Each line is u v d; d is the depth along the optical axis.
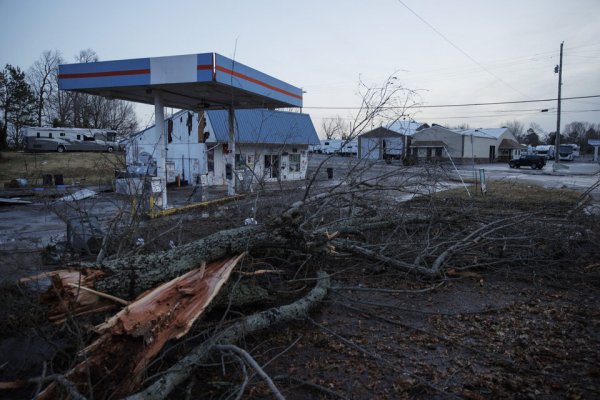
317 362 3.63
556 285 5.71
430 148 40.03
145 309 3.28
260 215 7.77
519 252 6.62
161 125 13.59
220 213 9.27
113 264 3.71
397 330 4.29
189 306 3.46
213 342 3.29
